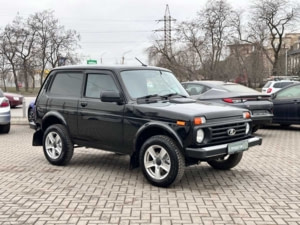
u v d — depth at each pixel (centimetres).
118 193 575
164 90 690
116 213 490
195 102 660
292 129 1363
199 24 5484
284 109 1298
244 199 545
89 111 694
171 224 453
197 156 559
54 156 765
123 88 651
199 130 566
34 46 6034
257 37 5469
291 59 6981
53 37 6034
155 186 609
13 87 7906
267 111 1099
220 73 5425
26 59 6034
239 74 5416
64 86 760
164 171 603
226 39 5438
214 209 504
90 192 581
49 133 766
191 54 5488
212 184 623
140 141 632
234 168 734
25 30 5953
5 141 1109
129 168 716
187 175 682
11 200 546
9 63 6081
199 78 5525
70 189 598
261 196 559
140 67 704
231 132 607
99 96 689
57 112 752
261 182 634
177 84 735
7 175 689
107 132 667
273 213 489
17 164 782
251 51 5450
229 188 600
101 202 534
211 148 567
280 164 766
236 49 5409
